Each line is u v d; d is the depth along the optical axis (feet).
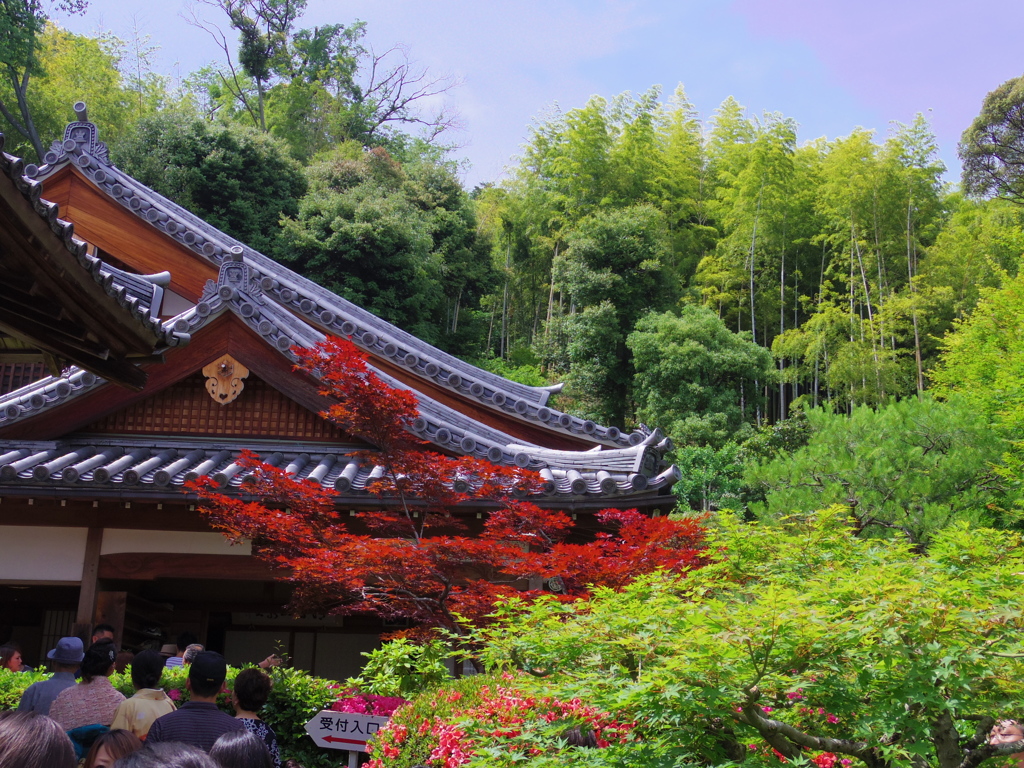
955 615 8.74
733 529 16.42
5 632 30.68
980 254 88.33
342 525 20.58
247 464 19.98
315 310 32.50
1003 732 9.69
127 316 14.14
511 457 23.31
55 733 5.30
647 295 102.22
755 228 102.99
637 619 10.11
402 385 27.91
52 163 35.12
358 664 31.94
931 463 42.86
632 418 99.50
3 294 13.34
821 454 45.32
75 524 24.31
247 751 7.56
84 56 100.53
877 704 9.09
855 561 14.25
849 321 89.86
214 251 34.30
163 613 30.94
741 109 123.13
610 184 113.91
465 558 18.25
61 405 24.94
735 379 91.15
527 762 10.25
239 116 131.44
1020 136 97.76
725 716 9.19
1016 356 51.42
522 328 124.47
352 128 135.13
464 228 104.78
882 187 94.48
